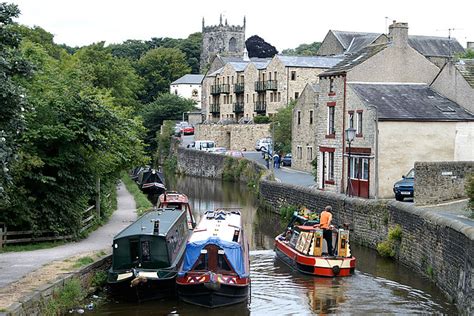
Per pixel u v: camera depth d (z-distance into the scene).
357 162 37.34
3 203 20.36
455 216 25.14
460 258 18.34
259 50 136.00
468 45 66.25
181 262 21.27
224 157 63.72
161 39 153.00
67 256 20.88
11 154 15.41
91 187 25.11
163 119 95.50
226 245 19.80
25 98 16.06
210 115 94.00
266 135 74.00
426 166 30.06
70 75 37.91
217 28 141.50
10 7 16.30
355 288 21.27
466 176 30.55
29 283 16.83
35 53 31.94
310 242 23.56
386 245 25.81
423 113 35.78
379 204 27.05
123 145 31.75
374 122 35.16
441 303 19.33
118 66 61.56
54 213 23.64
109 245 23.45
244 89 83.94
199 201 46.66
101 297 19.64
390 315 18.28
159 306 19.12
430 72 40.16
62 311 17.20
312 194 33.81
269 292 20.92
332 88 40.47
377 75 39.22
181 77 117.38
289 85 74.81
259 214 39.91
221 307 19.16
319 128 42.19
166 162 82.81
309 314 18.52
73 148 23.75
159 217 23.34
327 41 82.75
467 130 35.88
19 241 22.66
